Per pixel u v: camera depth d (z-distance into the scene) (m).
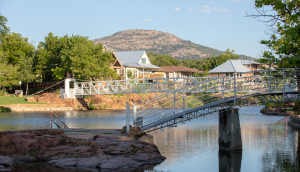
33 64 76.19
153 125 28.33
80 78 69.94
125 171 18.38
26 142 19.36
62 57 67.50
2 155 18.58
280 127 43.19
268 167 22.08
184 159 23.80
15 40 77.88
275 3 20.30
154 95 74.56
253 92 28.27
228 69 101.81
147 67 86.44
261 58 30.16
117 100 72.44
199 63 195.25
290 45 21.25
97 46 69.94
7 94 73.00
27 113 56.91
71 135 23.59
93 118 50.88
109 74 70.12
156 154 21.97
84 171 17.36
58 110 64.75
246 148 28.80
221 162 23.19
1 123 42.12
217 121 52.28
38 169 17.31
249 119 53.84
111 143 21.02
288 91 27.69
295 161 23.81
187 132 39.03
